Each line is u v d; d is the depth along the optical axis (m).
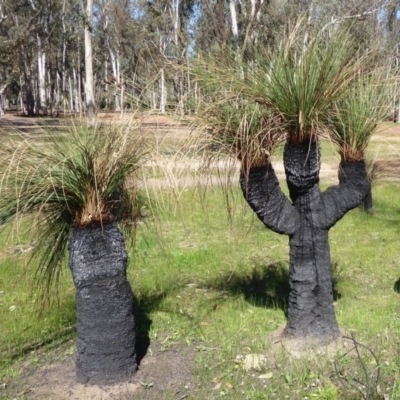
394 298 5.27
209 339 4.42
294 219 4.04
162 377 3.88
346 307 5.00
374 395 3.42
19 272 6.07
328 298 4.16
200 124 3.71
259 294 5.49
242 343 4.32
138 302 5.27
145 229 7.33
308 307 4.12
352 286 5.63
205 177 3.94
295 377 3.73
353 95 3.97
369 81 3.89
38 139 3.68
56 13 35.94
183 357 4.14
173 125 3.75
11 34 25.69
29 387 3.83
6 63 22.52
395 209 9.62
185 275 6.15
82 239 3.71
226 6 13.54
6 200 3.61
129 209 4.14
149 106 3.78
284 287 5.69
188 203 8.89
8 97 64.12
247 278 6.01
